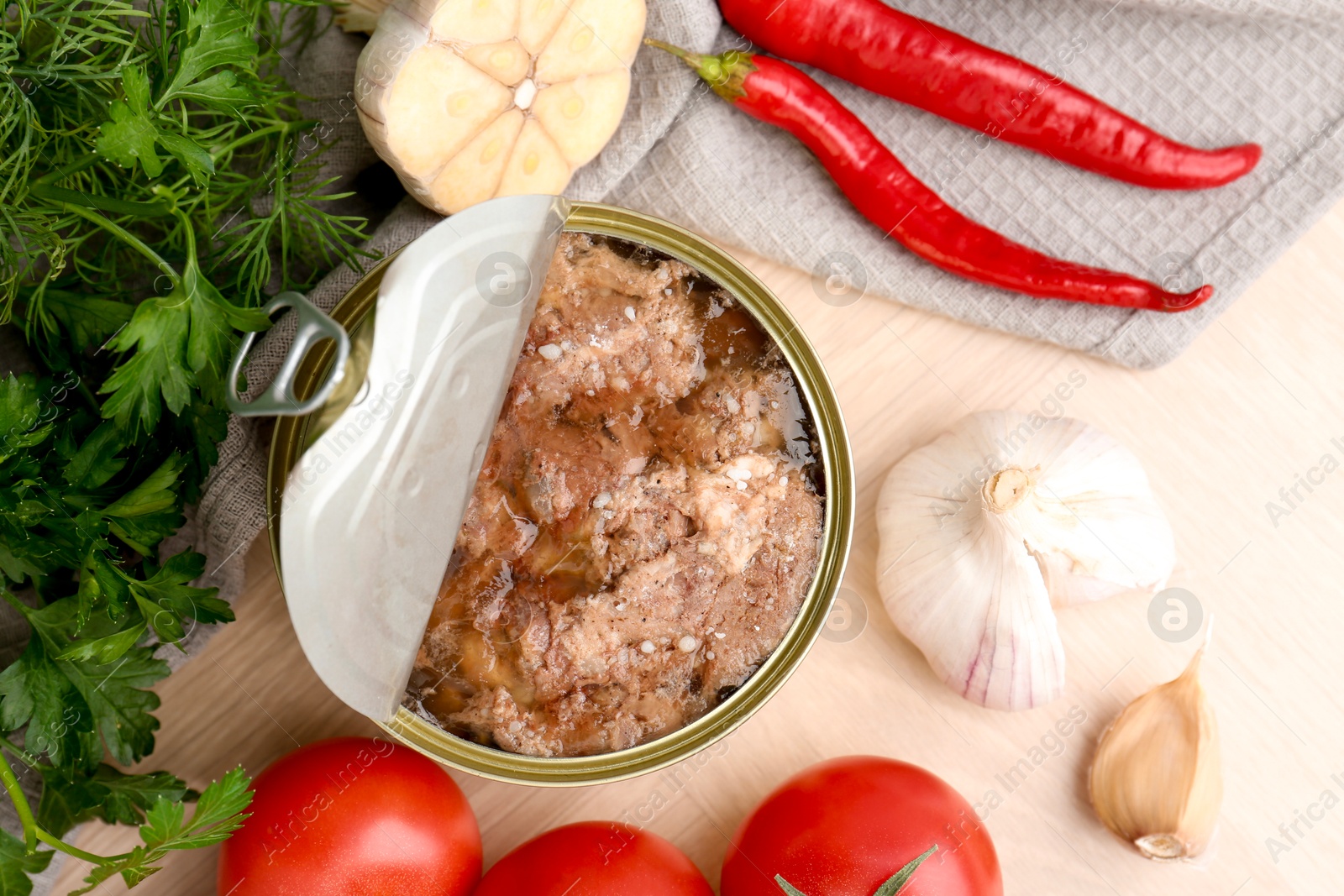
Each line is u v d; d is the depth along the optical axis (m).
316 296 0.35
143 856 0.32
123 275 0.36
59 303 0.33
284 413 0.30
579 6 0.33
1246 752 0.37
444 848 0.35
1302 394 0.37
